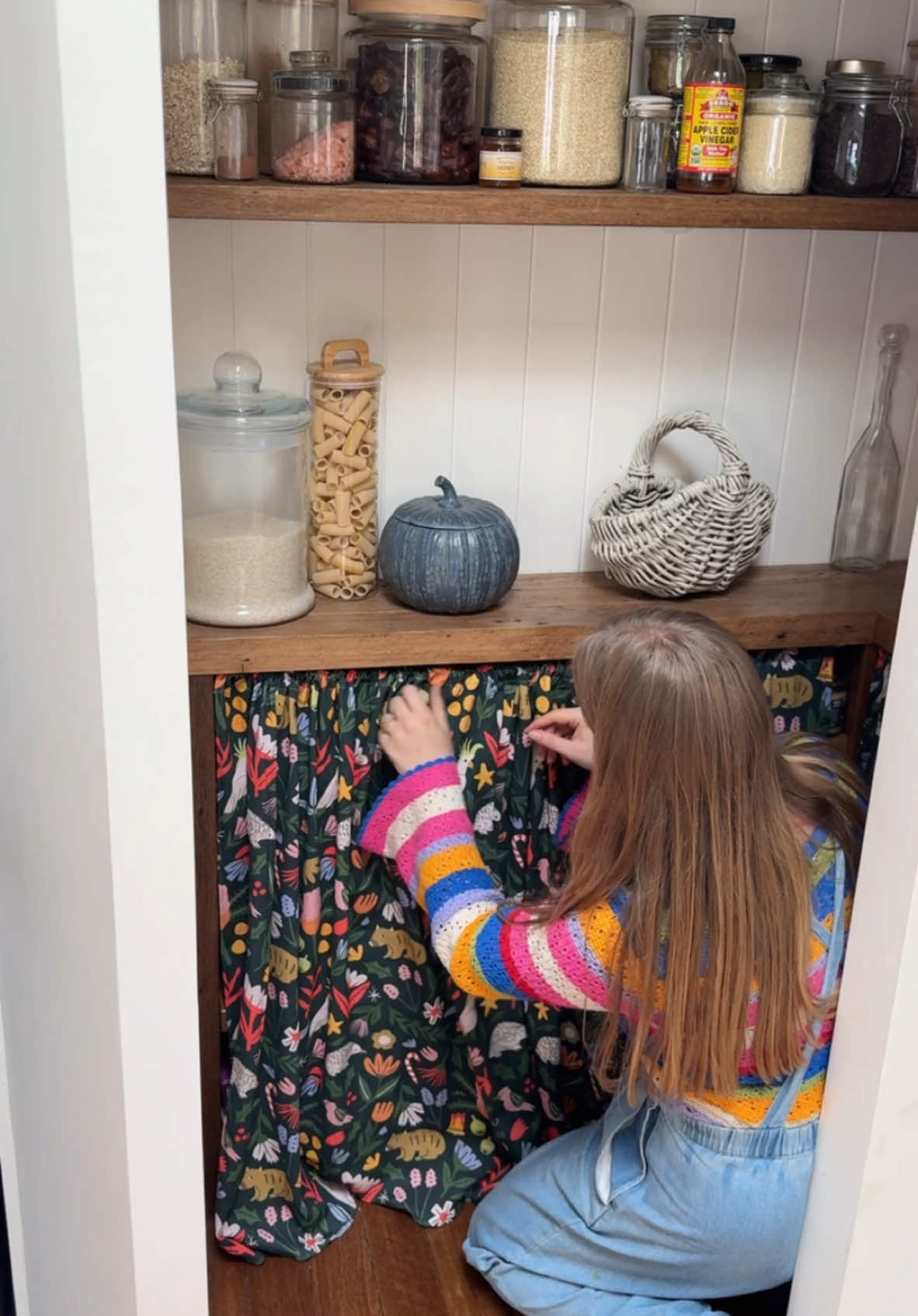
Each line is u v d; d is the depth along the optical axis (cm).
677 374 205
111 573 127
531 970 164
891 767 139
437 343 195
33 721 149
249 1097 196
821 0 192
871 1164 149
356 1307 191
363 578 194
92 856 141
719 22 170
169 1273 157
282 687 181
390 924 197
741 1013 154
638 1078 173
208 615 179
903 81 178
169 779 137
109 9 112
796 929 153
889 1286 157
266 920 189
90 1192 160
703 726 151
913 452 219
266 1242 197
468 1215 208
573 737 193
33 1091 171
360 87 170
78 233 116
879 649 202
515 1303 187
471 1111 211
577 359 201
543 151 173
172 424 125
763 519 196
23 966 166
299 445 182
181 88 161
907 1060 145
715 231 198
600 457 208
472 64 171
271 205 159
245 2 167
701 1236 171
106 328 120
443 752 182
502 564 187
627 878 159
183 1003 147
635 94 191
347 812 189
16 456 139
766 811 153
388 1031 203
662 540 192
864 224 179
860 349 211
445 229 189
